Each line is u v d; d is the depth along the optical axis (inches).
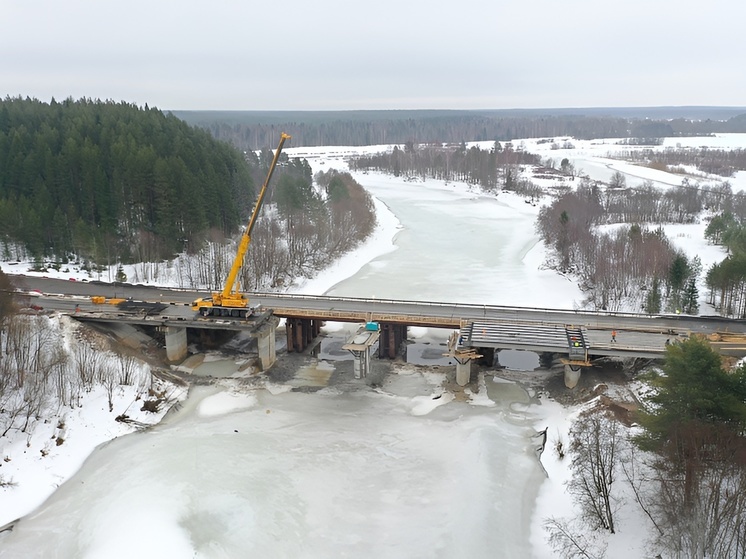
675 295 3651.6
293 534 1916.8
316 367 3179.1
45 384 2603.3
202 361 3240.7
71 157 4650.6
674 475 1759.4
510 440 2461.9
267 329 3125.0
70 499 2114.9
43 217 4370.1
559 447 2354.8
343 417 2677.2
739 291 3516.2
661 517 1795.0
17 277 3890.3
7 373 2573.8
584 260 4628.4
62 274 4168.3
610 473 1909.4
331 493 2130.9
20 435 2383.1
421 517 2004.2
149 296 3651.6
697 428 1697.8
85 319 3208.7
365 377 3043.8
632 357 2856.8
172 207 4633.4
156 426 2613.2
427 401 2802.7
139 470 2246.6
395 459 2345.0
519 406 2738.7
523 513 2022.6
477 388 2893.7
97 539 1873.8
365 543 1884.8
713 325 3102.9
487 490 2119.8
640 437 1908.2
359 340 2974.9
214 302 3154.5
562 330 2957.7
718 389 1759.4
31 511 2060.8
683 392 1781.5
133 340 3292.3
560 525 1851.6
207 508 2001.7
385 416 2684.5
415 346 3442.4
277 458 2345.0
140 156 4633.4
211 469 2250.2
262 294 3577.8
